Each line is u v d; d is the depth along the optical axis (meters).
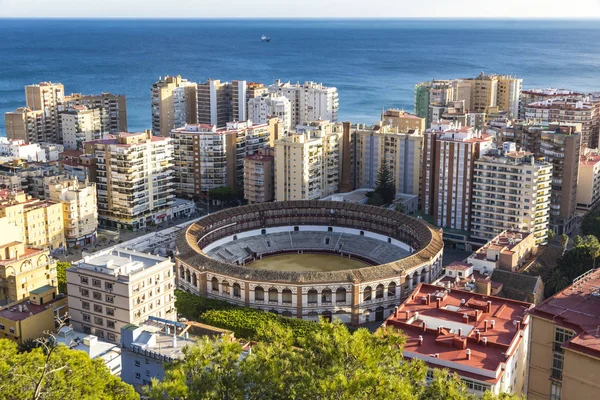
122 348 162.62
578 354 127.94
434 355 165.38
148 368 159.88
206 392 101.69
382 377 95.44
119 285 191.75
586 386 128.12
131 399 129.88
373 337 108.06
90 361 132.25
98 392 125.00
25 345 183.88
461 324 182.12
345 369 99.38
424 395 104.56
